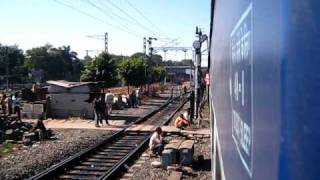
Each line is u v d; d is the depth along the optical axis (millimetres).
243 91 1727
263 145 1203
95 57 50031
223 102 3068
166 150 15070
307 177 953
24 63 139875
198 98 28141
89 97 29047
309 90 988
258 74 1324
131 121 29188
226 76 2762
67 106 29156
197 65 28203
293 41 1020
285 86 1019
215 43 4754
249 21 1562
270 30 1172
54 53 146875
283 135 1004
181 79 130750
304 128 976
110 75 49625
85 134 22422
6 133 20297
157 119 31422
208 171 14672
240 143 1804
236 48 2059
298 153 971
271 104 1124
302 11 1018
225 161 2670
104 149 18609
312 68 993
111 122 27734
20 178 13516
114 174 13781
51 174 13492
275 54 1108
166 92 79062
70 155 17375
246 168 1571
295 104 995
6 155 16750
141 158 16922
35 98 33438
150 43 69750
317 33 1000
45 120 27672
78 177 13781
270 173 1098
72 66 149125
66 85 29125
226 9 2840
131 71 58125
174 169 14422
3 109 29156
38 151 17594
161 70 97812
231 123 2312
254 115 1385
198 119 26188
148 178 13820
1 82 113562
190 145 15508
